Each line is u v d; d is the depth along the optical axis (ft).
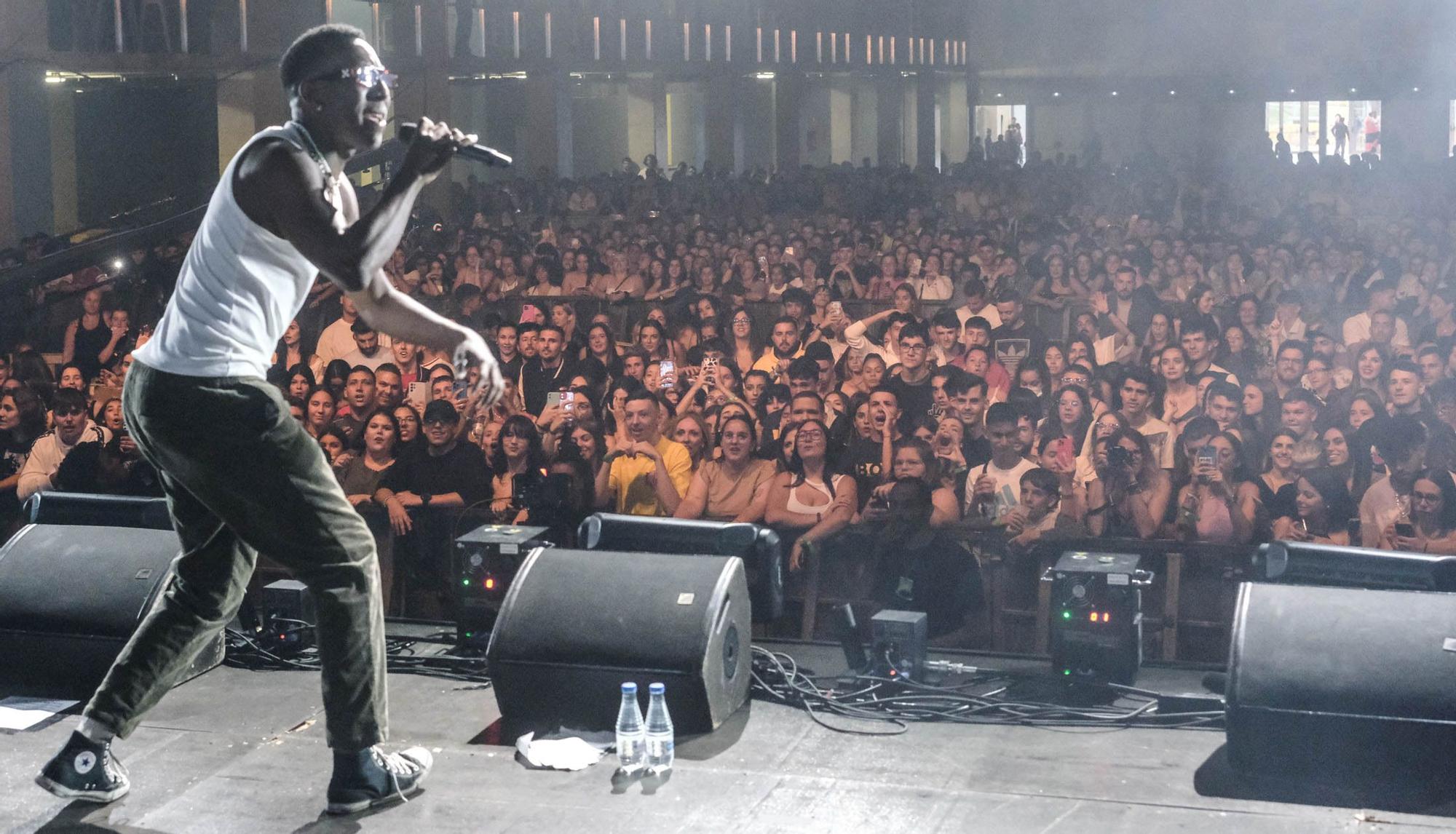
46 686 14.11
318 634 10.63
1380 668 11.35
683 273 37.55
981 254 35.73
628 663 12.84
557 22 77.30
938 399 22.57
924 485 19.94
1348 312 30.22
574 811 10.95
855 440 21.85
